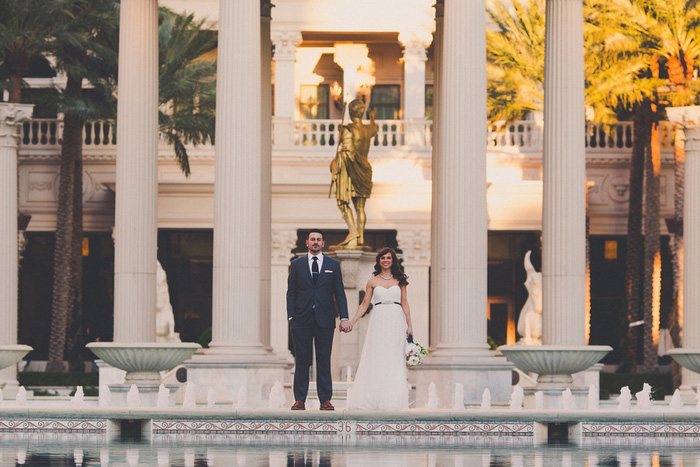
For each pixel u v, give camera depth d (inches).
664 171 1900.8
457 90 927.0
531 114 1958.7
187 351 847.7
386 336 679.1
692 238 1179.3
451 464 459.2
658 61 1670.8
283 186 1804.9
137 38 1012.5
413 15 1915.6
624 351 1689.2
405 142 1878.7
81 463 453.4
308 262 655.1
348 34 1959.9
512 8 1898.4
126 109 1007.6
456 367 898.1
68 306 1692.9
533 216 1815.9
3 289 1144.8
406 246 1807.3
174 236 1920.5
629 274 1720.0
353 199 1153.4
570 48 973.2
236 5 937.5
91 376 1545.3
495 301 1929.1
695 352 939.3
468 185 920.3
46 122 1990.7
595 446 597.0
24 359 1941.4
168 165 1881.2
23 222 1574.8
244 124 929.5
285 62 1902.1
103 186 1895.9
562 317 956.0
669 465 463.2
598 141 1888.5
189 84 1683.1
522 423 629.9
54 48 1503.4
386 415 627.5
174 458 481.1
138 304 992.2
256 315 933.2
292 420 625.9
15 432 637.9
